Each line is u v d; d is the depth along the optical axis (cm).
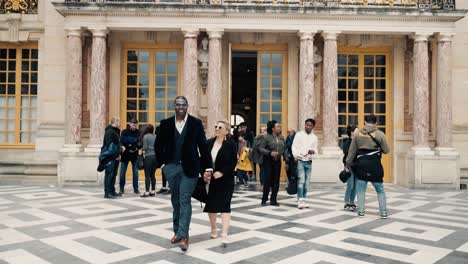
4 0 1500
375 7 1334
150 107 1502
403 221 780
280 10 1337
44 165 1441
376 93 1528
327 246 591
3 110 1533
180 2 1387
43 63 1496
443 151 1350
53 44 1466
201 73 1421
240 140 1329
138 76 1502
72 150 1307
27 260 515
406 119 1480
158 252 555
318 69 1454
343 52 1518
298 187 919
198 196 618
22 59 1527
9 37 1485
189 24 1350
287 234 664
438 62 1382
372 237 649
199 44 1434
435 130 1445
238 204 972
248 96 2198
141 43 1495
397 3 1431
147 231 676
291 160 971
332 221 774
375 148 815
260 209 902
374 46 1503
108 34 1453
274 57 1521
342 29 1356
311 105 1355
